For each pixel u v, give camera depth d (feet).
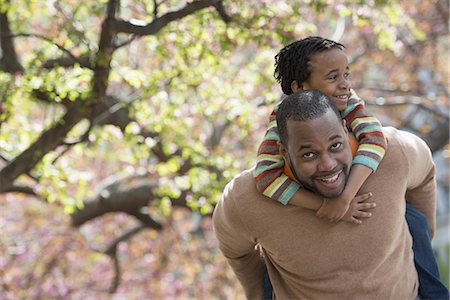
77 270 50.03
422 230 12.41
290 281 11.92
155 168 35.06
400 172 11.37
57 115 36.27
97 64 26.22
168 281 51.08
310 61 11.68
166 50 29.07
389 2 30.71
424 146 12.06
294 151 10.71
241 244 12.23
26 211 47.70
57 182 30.19
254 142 41.63
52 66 29.78
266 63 33.37
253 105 34.14
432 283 12.34
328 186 10.77
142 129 33.58
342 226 11.23
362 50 48.57
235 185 11.70
